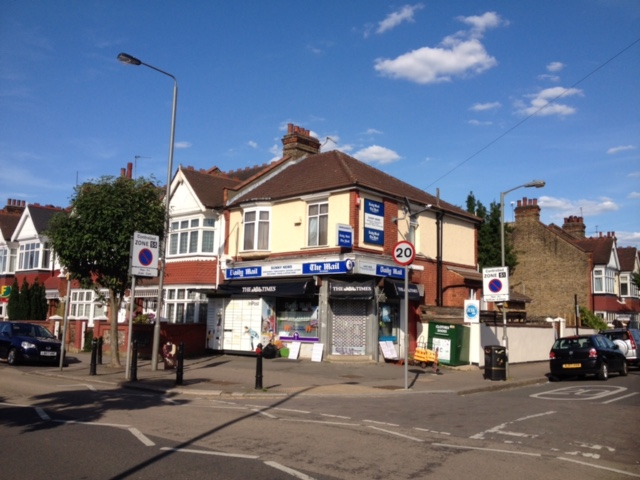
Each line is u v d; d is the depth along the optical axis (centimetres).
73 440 846
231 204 2578
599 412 1229
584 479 714
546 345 2761
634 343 2414
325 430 966
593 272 4128
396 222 2408
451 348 2159
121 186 1889
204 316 2655
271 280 2356
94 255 1839
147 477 661
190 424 995
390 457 788
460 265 2848
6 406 1173
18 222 4278
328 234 2256
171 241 2828
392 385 1620
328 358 2169
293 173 2658
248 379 1688
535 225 4159
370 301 2217
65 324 1930
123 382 1579
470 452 833
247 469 705
